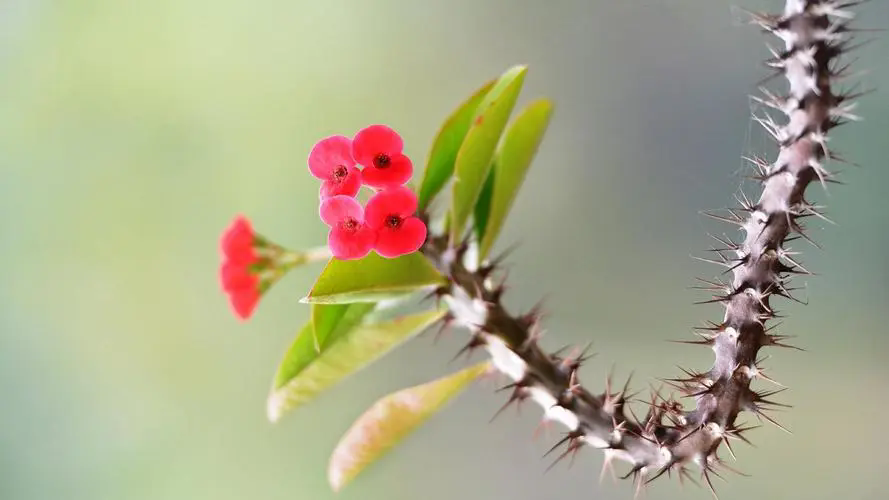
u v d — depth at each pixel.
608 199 0.77
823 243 0.74
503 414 0.78
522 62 0.79
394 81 0.86
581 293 0.78
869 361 0.73
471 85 0.82
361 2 0.87
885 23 0.73
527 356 0.64
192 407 0.91
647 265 0.76
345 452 0.68
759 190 0.69
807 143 0.60
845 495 0.73
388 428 0.67
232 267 0.67
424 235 0.62
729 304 0.62
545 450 0.77
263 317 0.88
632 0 0.77
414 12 0.85
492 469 0.79
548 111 0.68
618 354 0.77
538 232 0.79
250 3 0.91
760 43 0.74
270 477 0.88
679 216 0.75
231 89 0.91
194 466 0.90
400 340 0.67
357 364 0.67
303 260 0.68
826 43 0.60
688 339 0.75
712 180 0.75
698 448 0.62
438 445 0.81
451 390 0.67
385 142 0.62
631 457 0.63
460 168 0.64
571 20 0.78
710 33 0.75
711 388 0.62
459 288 0.64
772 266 0.61
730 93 0.75
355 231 0.62
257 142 0.90
